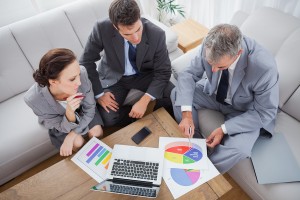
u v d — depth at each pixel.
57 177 1.18
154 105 1.89
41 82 1.17
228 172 1.49
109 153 1.26
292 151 1.35
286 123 1.47
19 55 1.73
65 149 1.34
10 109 1.70
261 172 1.27
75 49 1.89
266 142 1.39
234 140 1.36
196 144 1.26
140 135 1.31
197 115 1.62
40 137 1.59
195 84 1.61
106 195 1.10
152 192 1.09
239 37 1.08
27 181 1.17
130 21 1.21
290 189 1.21
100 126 1.55
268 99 1.25
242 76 1.27
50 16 1.80
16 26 1.73
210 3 2.29
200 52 1.50
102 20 1.50
